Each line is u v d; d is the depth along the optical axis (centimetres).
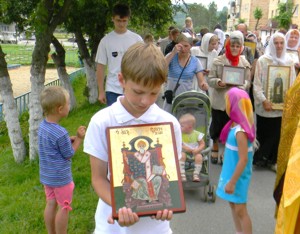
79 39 1109
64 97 343
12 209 432
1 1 530
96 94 1136
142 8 929
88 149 200
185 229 409
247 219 342
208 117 493
